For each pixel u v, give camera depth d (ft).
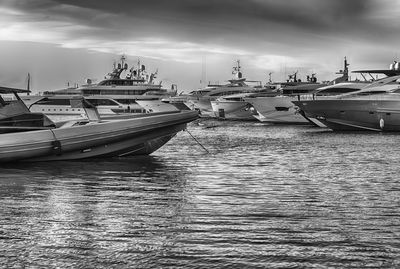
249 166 72.95
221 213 40.42
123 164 70.38
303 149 103.04
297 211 41.34
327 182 57.52
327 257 29.63
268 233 34.42
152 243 32.09
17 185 53.31
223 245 31.81
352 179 59.98
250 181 57.98
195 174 63.36
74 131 69.21
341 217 39.19
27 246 31.27
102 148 72.23
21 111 70.59
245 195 48.67
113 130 71.82
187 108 227.61
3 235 33.45
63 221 37.35
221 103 250.16
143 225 36.42
